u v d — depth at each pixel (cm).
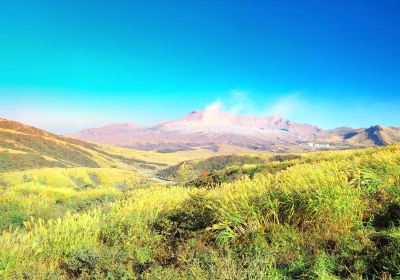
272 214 729
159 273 553
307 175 855
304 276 508
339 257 542
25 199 1789
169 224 830
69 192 2478
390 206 671
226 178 2098
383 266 479
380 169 862
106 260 646
